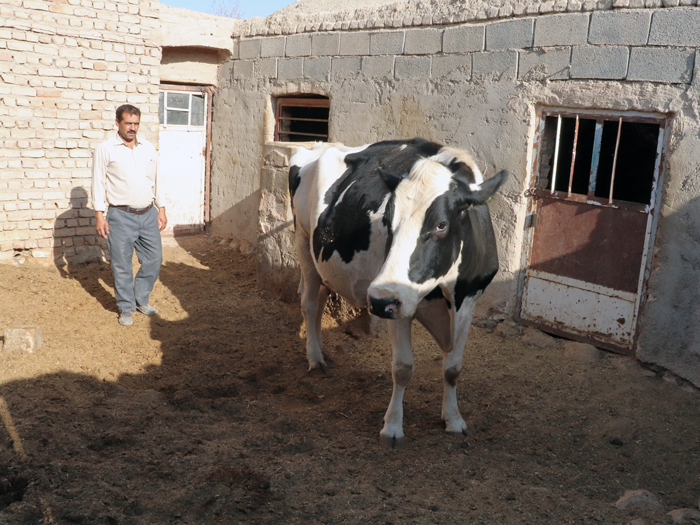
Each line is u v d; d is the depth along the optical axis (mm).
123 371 5188
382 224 3988
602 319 5523
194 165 10109
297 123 9289
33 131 7617
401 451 3908
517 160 5918
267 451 3877
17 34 7355
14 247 7676
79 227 8070
